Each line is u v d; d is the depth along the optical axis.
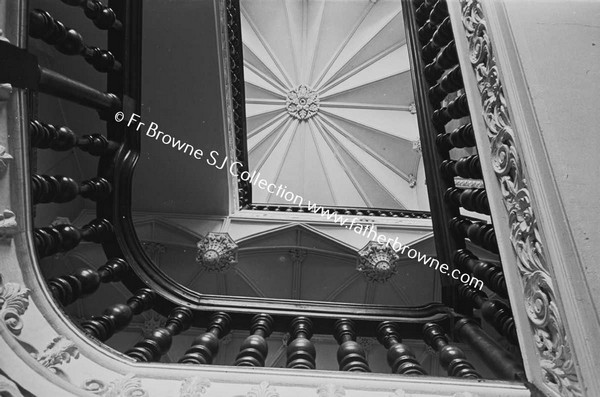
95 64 3.04
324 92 10.70
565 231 1.72
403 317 3.11
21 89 2.06
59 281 2.37
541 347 1.86
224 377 1.87
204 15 5.34
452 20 3.01
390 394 1.83
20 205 1.96
